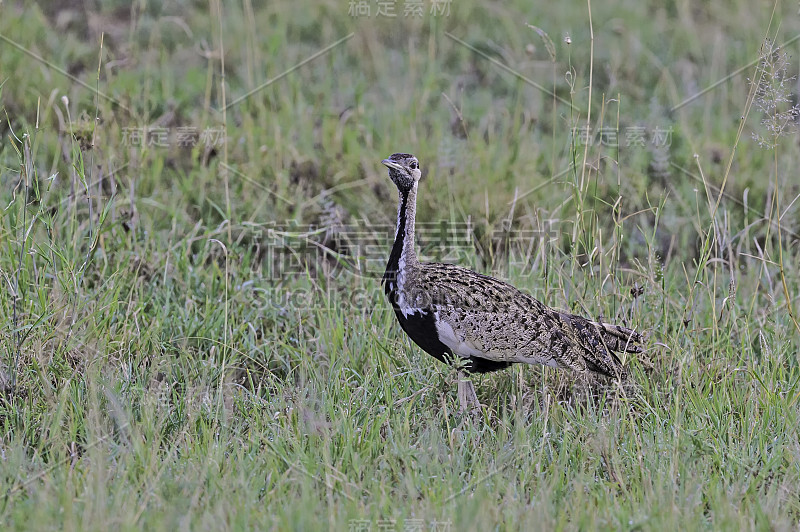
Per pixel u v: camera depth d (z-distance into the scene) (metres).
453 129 16.98
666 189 15.59
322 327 12.05
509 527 8.29
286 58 19.91
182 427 10.05
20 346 10.55
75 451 9.54
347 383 11.05
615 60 20.00
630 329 11.40
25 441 9.88
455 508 8.67
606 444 9.75
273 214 14.73
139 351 11.05
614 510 8.79
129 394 10.34
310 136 16.78
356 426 10.32
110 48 19.69
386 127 17.30
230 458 9.34
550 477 9.34
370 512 8.67
